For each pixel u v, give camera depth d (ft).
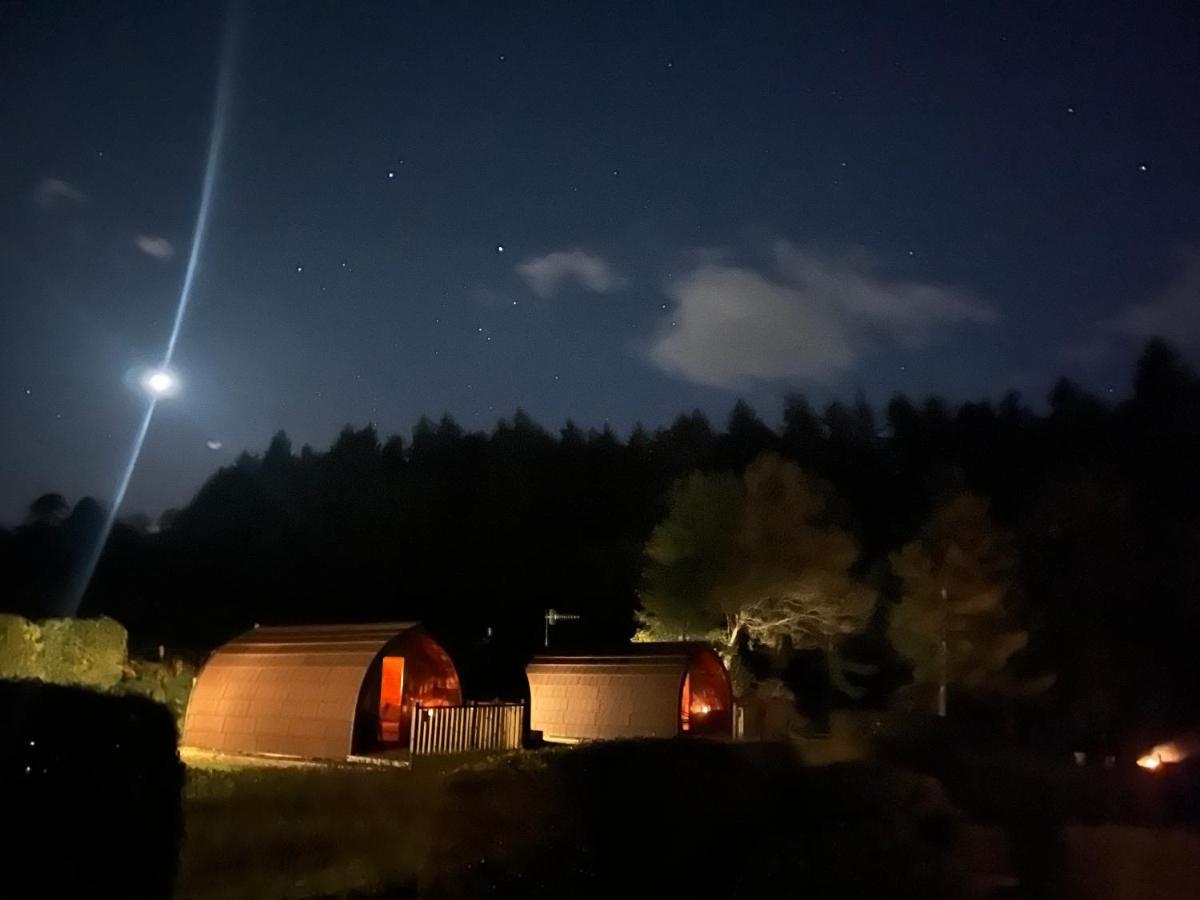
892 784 39.75
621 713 73.10
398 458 154.10
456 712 62.23
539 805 30.58
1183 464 137.80
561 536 142.00
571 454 151.23
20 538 105.60
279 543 130.41
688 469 142.00
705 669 78.07
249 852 30.60
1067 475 123.95
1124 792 71.05
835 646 102.89
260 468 157.48
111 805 19.39
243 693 63.87
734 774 34.19
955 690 96.94
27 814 18.54
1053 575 112.06
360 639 63.36
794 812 35.09
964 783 65.92
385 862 31.45
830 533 89.97
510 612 128.16
